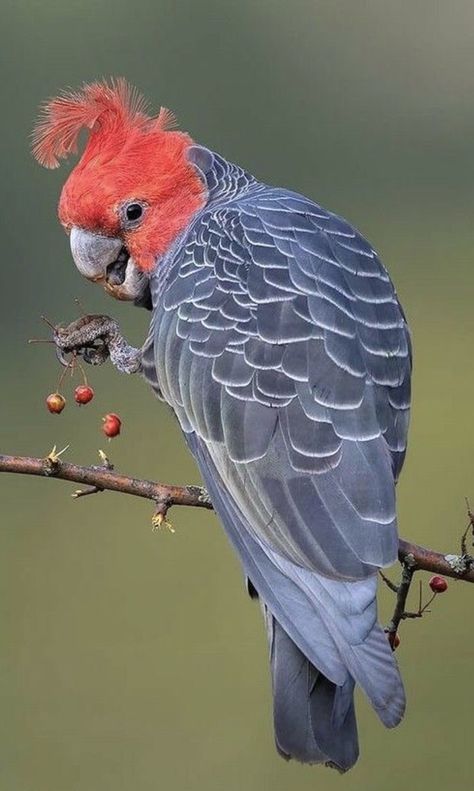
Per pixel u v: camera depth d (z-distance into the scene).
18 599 13.98
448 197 17.80
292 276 7.93
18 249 16.12
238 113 17.45
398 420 7.82
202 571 13.97
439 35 18.09
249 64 17.50
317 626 7.10
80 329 8.88
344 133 17.77
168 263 8.88
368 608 7.07
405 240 17.70
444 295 17.42
